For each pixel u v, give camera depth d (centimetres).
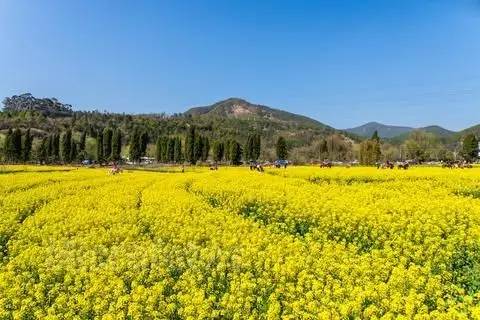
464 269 1355
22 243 1608
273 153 14050
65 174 4844
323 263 1229
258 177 3809
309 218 1944
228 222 1822
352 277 1144
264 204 2319
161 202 2395
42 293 1090
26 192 2880
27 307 1038
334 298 1029
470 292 1179
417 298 1000
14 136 11275
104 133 11938
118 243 1638
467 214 1917
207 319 963
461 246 1510
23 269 1317
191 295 1045
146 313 989
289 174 4241
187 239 1616
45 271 1243
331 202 2158
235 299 1017
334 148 13238
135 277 1198
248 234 1625
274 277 1183
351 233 1730
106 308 1023
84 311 1007
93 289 1059
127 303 1020
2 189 3109
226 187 2961
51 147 11894
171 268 1267
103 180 3991
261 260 1270
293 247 1415
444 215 1931
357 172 4316
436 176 3784
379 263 1259
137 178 4388
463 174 3925
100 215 1995
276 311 948
